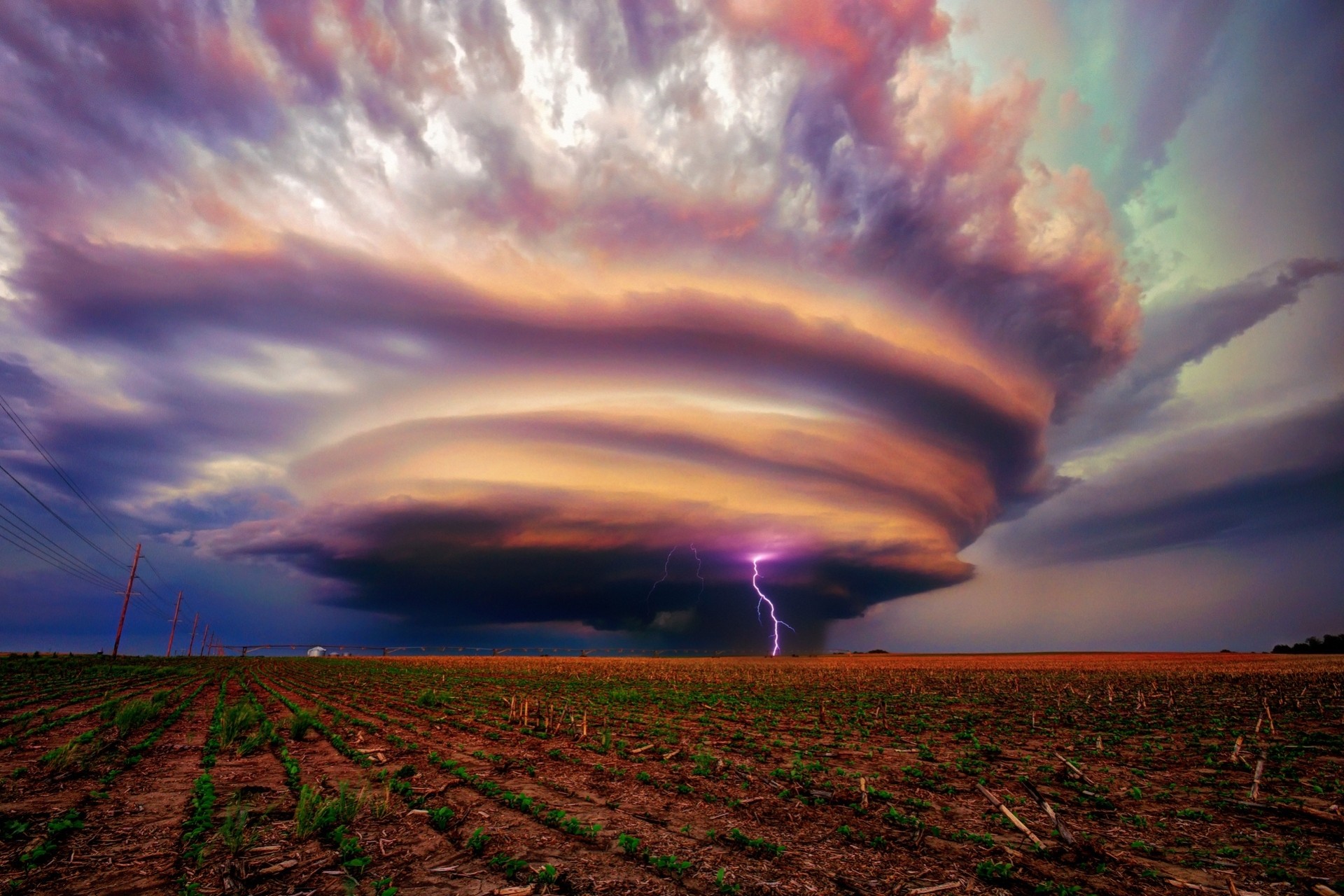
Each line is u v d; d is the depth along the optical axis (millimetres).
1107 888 8648
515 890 7809
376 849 9250
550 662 89938
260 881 7949
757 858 9422
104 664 59062
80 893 7469
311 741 18703
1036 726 25047
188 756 15891
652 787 13828
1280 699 34562
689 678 53219
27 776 13141
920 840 10398
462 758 16750
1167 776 15906
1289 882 8953
